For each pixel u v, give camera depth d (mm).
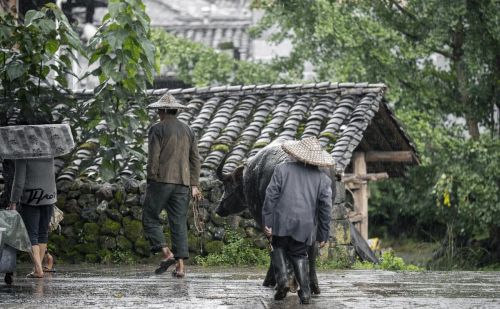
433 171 55781
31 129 21688
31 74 27500
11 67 26500
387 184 61250
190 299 18859
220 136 32625
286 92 34594
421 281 23734
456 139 46906
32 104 27328
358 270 28422
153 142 23219
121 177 30250
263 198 19344
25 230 21297
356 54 48406
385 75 49250
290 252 18234
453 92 51531
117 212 30391
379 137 36906
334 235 30031
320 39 49594
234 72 53094
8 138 21672
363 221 38594
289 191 17875
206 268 28422
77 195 30688
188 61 53812
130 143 30266
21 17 39781
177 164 23312
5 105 27234
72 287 21234
